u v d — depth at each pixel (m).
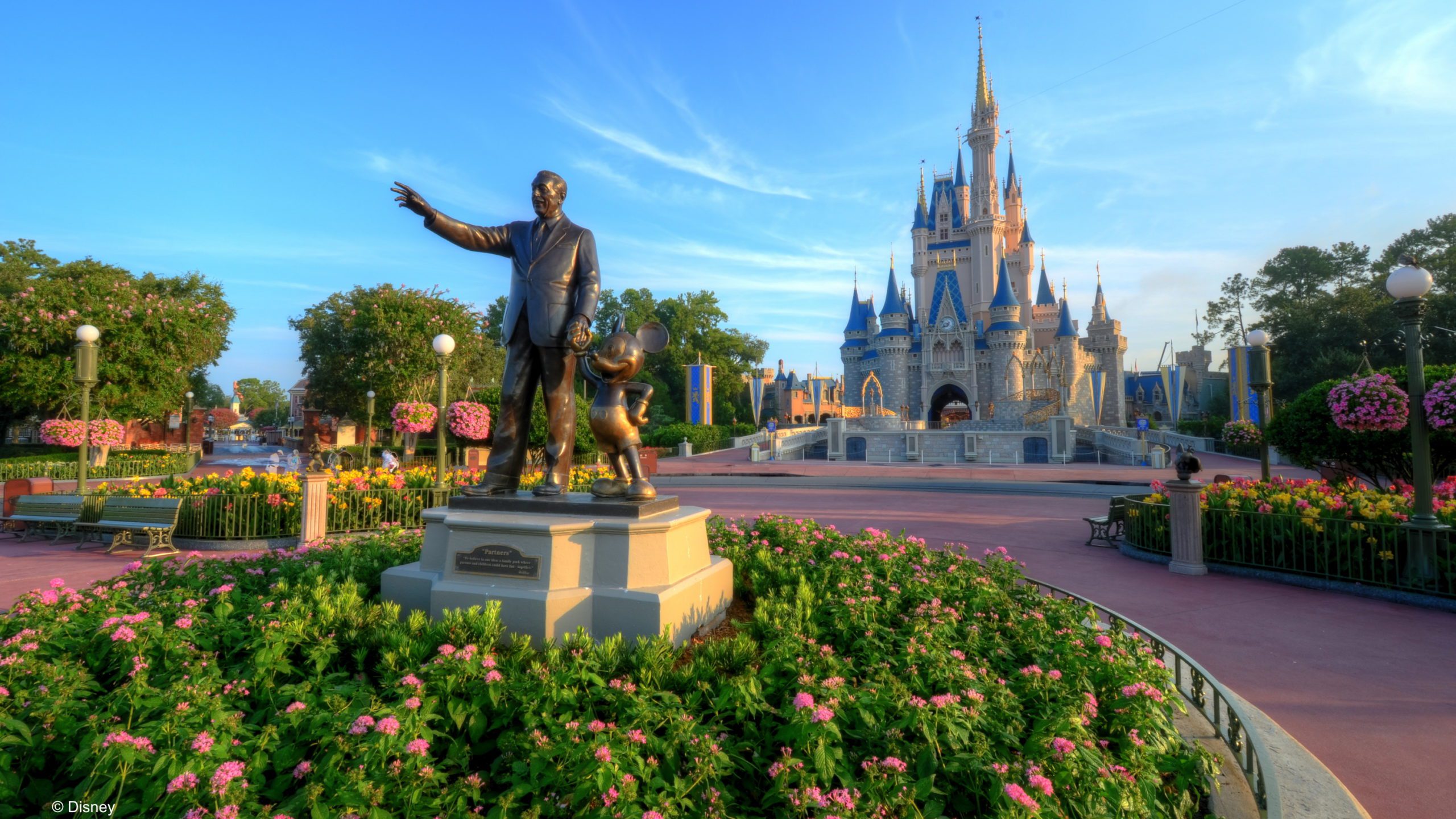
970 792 2.70
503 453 5.28
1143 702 3.29
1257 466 32.94
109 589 4.83
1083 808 2.55
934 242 93.25
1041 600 5.42
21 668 3.20
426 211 4.84
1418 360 8.19
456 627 3.82
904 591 5.14
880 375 83.88
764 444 48.47
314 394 43.53
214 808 2.36
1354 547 8.55
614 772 2.39
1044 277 90.25
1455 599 7.59
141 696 3.04
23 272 33.66
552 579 4.33
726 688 3.15
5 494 12.09
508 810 2.50
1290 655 6.20
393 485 13.05
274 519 11.31
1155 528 10.54
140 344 24.98
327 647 3.66
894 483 26.67
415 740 2.57
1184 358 96.12
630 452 4.86
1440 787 3.90
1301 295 57.00
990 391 80.38
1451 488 9.83
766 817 2.66
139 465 24.36
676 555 4.66
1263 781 3.27
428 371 31.31
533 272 5.16
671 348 64.06
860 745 2.95
